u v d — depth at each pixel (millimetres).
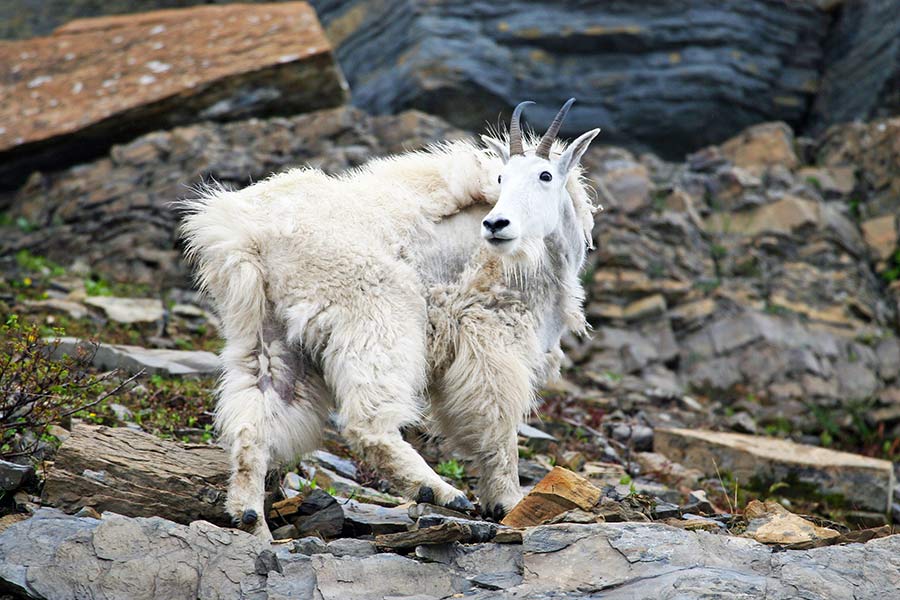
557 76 40406
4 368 13625
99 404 16281
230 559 10734
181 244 29922
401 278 12680
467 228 13680
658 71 40719
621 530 11398
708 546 11281
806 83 41875
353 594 10523
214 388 18797
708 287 31484
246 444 11602
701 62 40750
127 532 10820
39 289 26047
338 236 12531
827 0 41969
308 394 12469
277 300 12422
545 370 14289
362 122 33781
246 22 38156
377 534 12281
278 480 13000
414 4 40312
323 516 12281
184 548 10781
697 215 33438
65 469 12117
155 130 34500
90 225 30750
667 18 40781
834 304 31578
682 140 41188
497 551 11203
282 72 34875
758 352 29766
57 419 13852
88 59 37531
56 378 13820
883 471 20672
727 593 10344
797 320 30859
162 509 11938
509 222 12609
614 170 33344
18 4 47719
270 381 12211
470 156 13875
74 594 10336
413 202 13406
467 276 13344
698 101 40625
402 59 40438
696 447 21578
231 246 12383
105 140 34188
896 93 39156
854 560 11203
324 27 44531
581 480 12789
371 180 13641
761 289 31766
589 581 10828
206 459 12750
